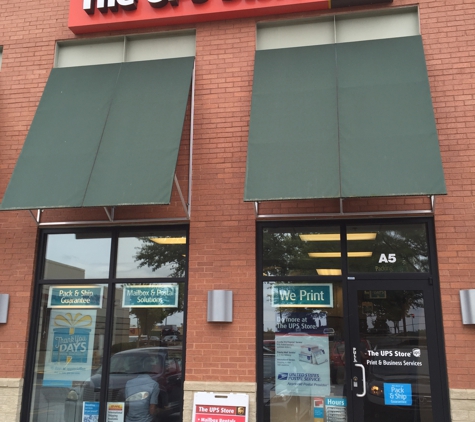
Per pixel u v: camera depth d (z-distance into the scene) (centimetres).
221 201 712
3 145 794
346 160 613
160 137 682
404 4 745
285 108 676
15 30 841
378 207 672
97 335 717
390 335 643
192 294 689
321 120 654
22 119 801
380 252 670
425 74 671
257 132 660
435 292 643
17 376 702
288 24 783
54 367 716
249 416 639
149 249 734
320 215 679
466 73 698
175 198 726
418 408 617
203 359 666
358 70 697
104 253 742
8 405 690
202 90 762
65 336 725
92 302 729
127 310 718
